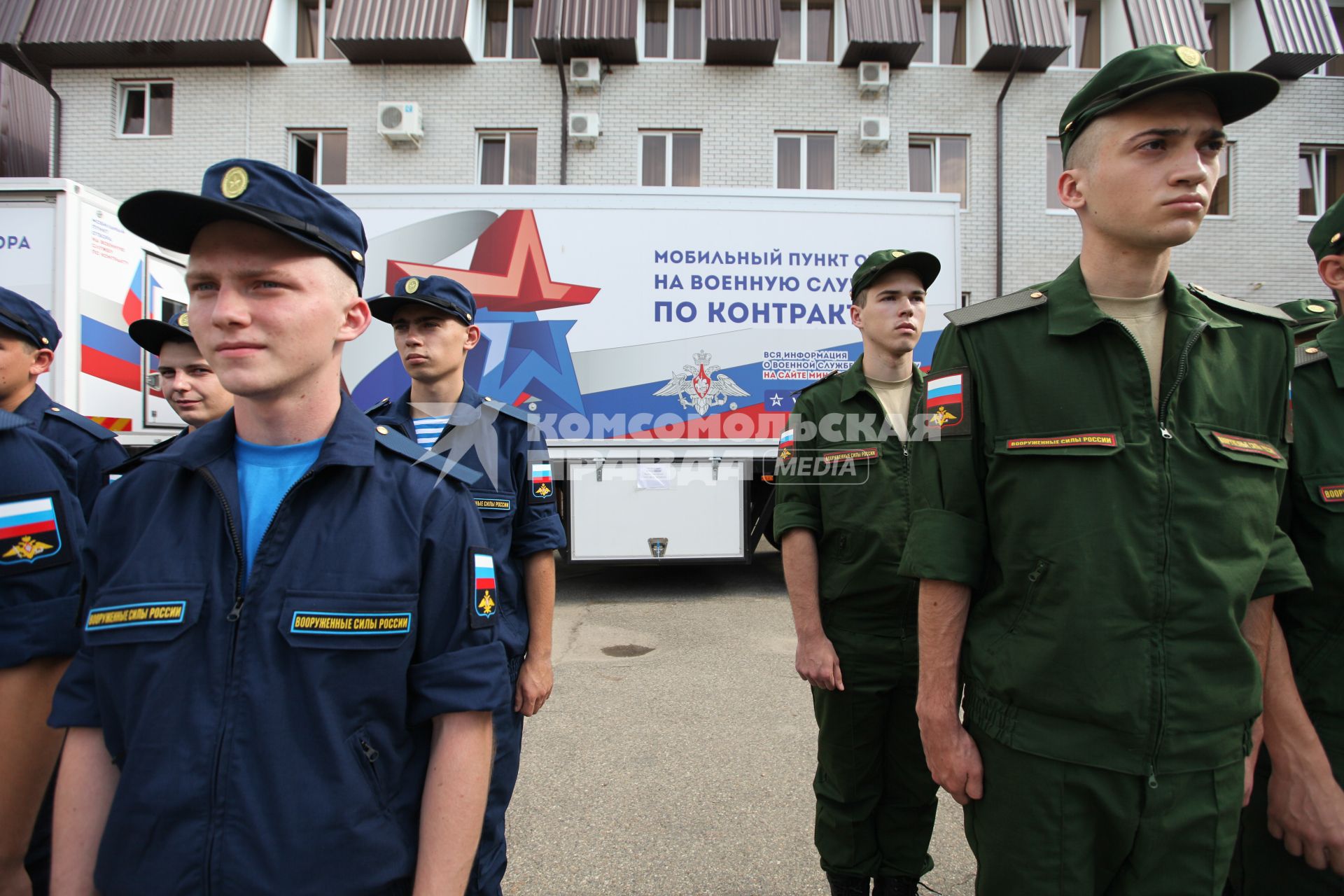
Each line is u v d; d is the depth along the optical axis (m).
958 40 9.50
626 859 2.22
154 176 8.97
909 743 1.93
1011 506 1.21
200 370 2.39
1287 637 1.46
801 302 5.25
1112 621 1.10
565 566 6.90
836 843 1.93
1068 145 1.27
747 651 4.38
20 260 4.30
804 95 9.20
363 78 9.07
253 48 8.73
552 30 8.70
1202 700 1.10
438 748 0.96
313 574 0.93
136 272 4.83
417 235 5.06
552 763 2.87
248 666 0.90
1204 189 1.11
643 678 3.90
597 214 5.17
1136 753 1.09
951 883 2.14
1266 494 1.18
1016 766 1.16
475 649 0.99
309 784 0.88
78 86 8.97
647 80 9.14
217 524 0.97
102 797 0.95
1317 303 2.17
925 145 9.44
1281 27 9.03
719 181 9.15
